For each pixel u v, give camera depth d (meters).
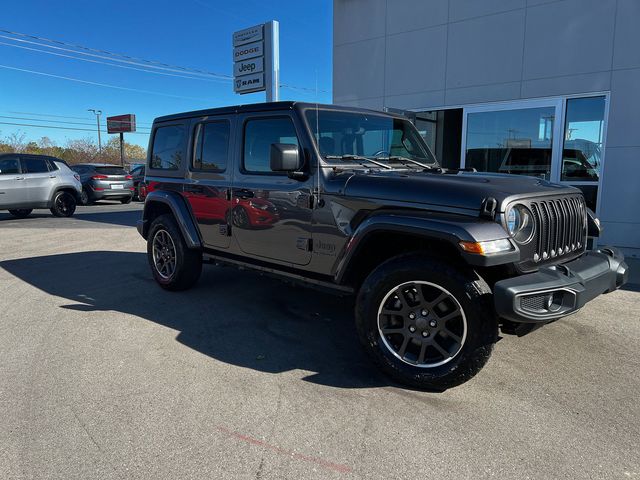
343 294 3.76
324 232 3.66
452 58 8.74
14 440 2.57
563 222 3.32
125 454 2.45
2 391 3.11
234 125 4.41
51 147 50.03
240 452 2.47
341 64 10.15
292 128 3.86
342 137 3.98
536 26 7.83
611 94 7.33
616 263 3.54
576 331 4.17
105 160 51.28
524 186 3.22
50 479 2.26
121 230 10.80
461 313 2.92
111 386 3.18
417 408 2.91
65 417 2.79
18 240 9.29
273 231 4.07
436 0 8.78
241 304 5.01
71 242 9.06
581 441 2.55
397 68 9.42
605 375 3.35
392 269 3.13
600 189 7.58
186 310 4.81
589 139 7.64
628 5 7.06
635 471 2.31
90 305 4.99
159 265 5.57
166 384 3.21
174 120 5.21
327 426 2.71
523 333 3.10
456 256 3.07
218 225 4.65
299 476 2.29
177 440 2.57
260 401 2.99
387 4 9.39
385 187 3.30
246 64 10.43
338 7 10.05
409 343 3.21
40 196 12.85
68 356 3.67
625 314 4.63
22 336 4.09
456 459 2.41
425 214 3.05
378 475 2.29
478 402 2.98
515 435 2.62
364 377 3.34
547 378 3.30
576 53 7.54
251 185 4.22
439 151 9.17
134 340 4.00
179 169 5.12
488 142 8.57
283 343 3.96
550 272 3.02
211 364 3.54
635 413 2.84
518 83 8.11
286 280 4.16
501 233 2.83
